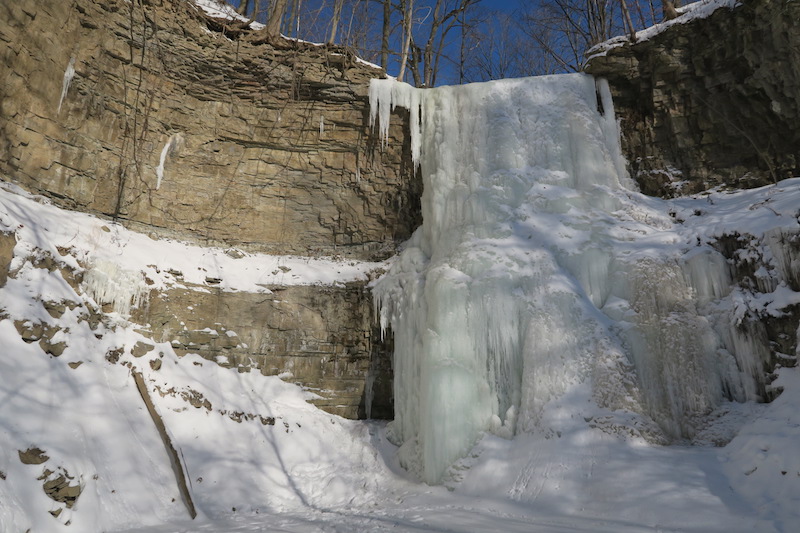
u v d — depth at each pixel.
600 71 13.42
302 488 10.25
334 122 14.14
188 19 12.40
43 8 10.19
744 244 9.52
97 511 7.29
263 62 13.12
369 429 12.11
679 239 10.40
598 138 12.81
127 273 10.83
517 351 10.32
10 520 6.02
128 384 9.61
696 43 12.49
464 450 9.85
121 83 11.88
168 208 12.80
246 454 10.38
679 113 12.95
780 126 11.71
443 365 10.29
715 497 6.90
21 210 9.41
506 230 11.66
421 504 8.89
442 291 10.92
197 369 11.30
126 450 8.48
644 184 13.09
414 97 14.04
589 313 9.97
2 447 6.56
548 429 8.96
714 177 12.45
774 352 8.56
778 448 6.95
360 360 13.23
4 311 7.94
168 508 8.40
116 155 11.92
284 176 14.29
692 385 8.88
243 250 13.73
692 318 9.29
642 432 8.49
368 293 13.70
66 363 8.55
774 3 10.98
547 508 7.80
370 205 14.66
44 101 10.41
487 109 13.69
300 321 13.09
